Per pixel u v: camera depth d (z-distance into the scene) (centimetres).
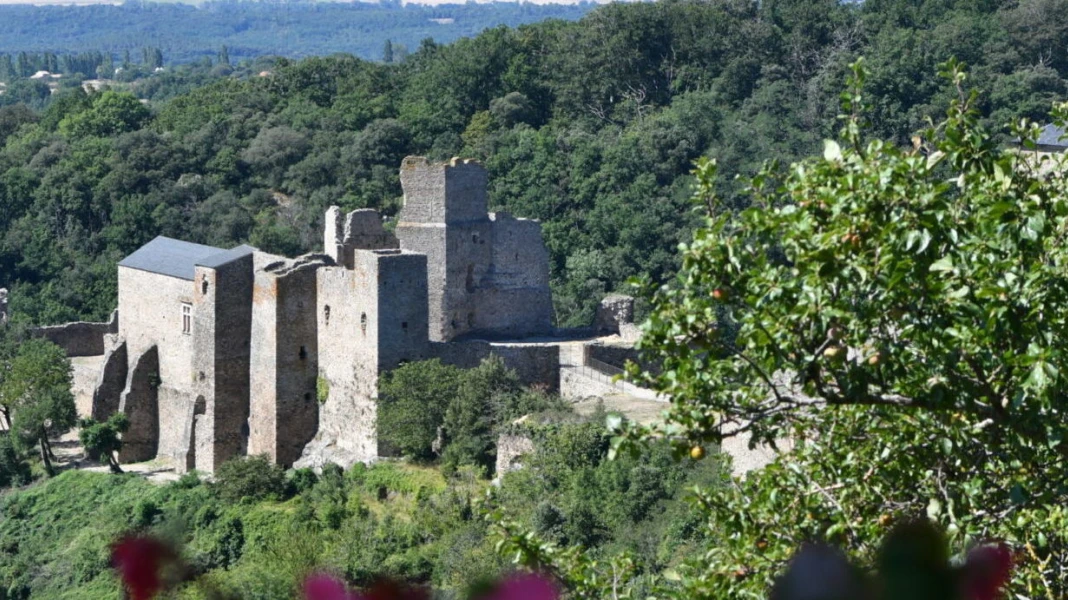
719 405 6344
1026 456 6162
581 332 17812
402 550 13312
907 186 6047
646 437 6731
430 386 15100
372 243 17175
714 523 7319
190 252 17900
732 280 6247
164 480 16650
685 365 6316
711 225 6338
